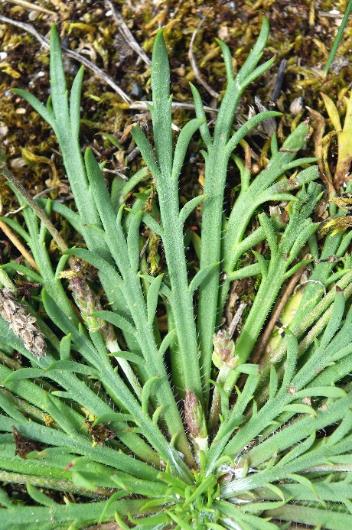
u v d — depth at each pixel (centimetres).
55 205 19
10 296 18
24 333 18
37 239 19
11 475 18
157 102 18
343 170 20
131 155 20
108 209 18
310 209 19
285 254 19
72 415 19
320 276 19
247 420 19
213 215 19
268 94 20
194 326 19
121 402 19
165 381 19
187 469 19
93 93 20
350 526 18
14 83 20
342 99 20
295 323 19
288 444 18
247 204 19
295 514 18
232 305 20
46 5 20
